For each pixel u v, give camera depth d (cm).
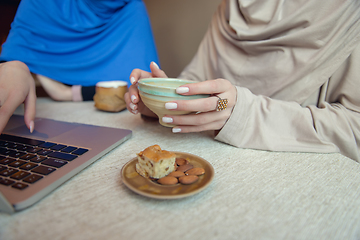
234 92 56
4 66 59
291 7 74
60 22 119
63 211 32
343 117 61
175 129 58
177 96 46
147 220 30
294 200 36
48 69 114
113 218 31
